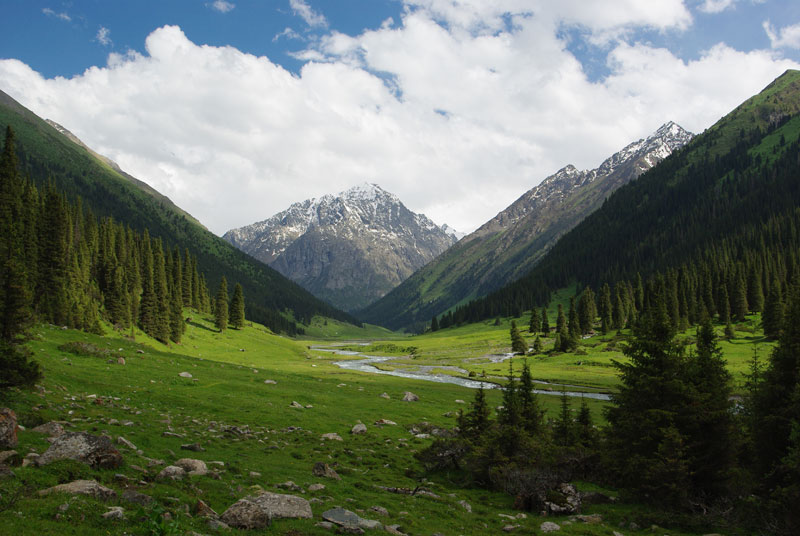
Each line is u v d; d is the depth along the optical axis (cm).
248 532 1459
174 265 16012
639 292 19625
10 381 2580
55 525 1147
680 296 16388
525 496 2778
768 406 3141
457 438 3759
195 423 3566
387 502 2295
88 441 1820
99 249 12775
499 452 3197
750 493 2947
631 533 2308
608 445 3294
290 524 1608
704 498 2797
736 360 10794
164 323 11269
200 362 7362
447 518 2227
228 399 4900
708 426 2898
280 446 3344
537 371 11962
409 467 3397
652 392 3033
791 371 3014
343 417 5034
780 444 3002
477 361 15125
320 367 12312
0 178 7681
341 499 2167
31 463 1623
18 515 1151
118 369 5194
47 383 3594
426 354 17838
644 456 2942
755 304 15825
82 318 8475
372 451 3697
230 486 1977
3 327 3547
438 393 7869
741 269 16700
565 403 4150
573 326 16350
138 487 1622
